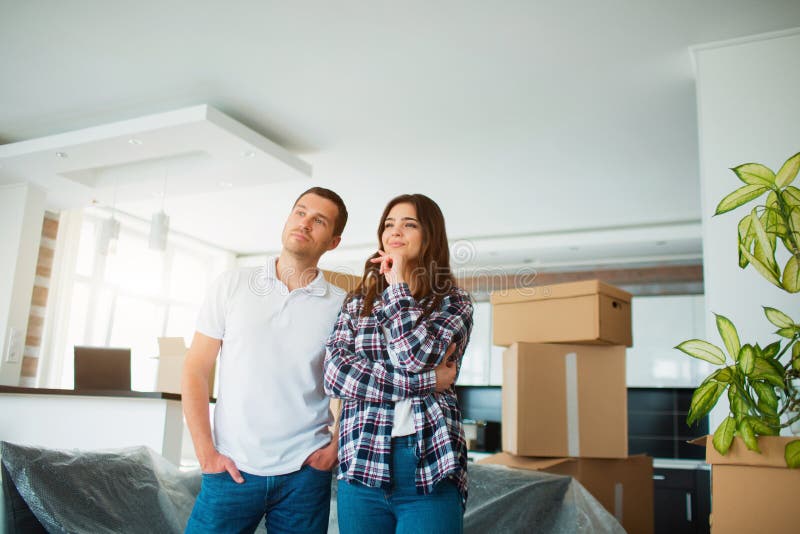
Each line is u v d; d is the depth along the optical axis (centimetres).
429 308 146
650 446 626
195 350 164
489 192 559
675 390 630
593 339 289
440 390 142
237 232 708
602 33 331
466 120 434
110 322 653
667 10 311
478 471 232
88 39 353
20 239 509
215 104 422
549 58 357
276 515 157
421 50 353
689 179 512
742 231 209
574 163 493
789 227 202
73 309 619
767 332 281
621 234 623
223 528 153
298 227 168
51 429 324
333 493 205
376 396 138
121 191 532
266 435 155
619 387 301
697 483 545
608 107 407
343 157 498
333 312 168
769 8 305
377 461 136
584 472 296
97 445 314
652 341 636
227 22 334
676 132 436
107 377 391
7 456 161
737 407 186
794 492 174
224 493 153
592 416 300
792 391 194
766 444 178
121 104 426
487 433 619
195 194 587
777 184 206
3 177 509
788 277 202
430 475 135
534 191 552
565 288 300
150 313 705
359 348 145
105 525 169
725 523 178
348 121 439
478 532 221
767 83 314
